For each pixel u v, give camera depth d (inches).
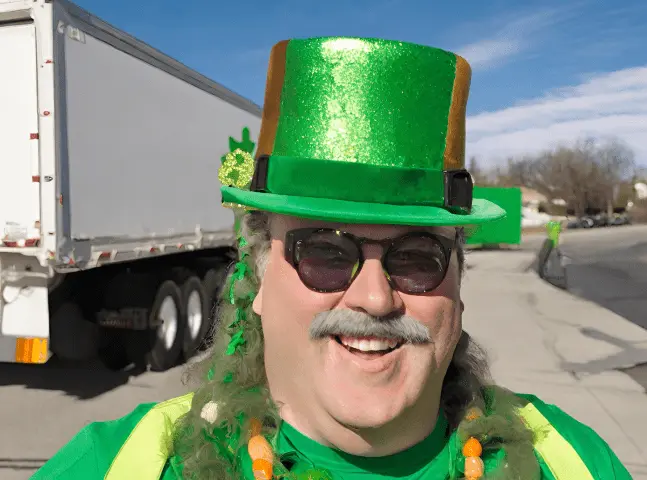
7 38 181.8
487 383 59.5
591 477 52.7
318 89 43.5
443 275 45.2
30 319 184.5
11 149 181.6
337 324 43.4
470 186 46.1
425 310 44.9
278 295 46.6
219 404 50.1
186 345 252.7
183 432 48.7
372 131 43.0
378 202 43.2
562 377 231.0
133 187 225.5
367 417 42.8
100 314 213.0
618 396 208.2
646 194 3329.2
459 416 52.7
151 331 223.9
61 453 49.2
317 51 43.5
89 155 196.7
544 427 56.1
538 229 2377.0
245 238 53.3
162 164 249.9
